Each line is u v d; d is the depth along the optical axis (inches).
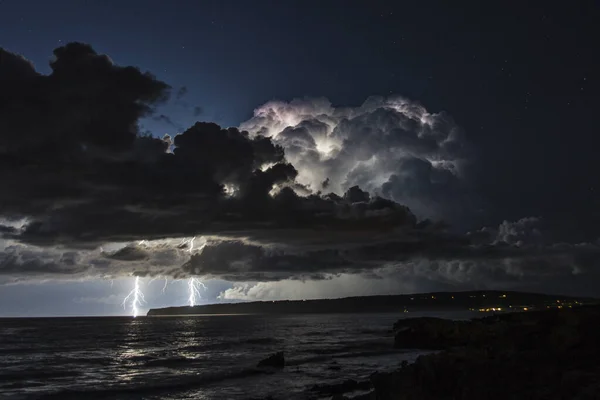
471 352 658.2
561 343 665.6
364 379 1284.4
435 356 660.7
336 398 741.9
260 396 1053.8
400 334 2447.1
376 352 2132.1
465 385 536.1
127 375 1577.3
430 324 2365.9
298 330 4687.5
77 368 1795.0
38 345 2928.2
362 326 5447.8
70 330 4864.7
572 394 463.5
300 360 1852.9
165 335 3959.2
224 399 1034.1
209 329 5064.0
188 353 2351.1
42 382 1454.2
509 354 623.8
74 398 1154.0
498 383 525.3
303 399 981.8
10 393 1248.8
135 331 4635.8
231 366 1765.5
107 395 1176.8
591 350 629.9
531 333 772.6
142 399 1103.6
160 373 1611.7
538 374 542.3
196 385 1279.5
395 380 681.0
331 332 4224.9
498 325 1161.4
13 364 1942.7
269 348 2576.3
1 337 3708.2
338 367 1571.1
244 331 4591.5
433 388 601.0
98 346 2847.0
